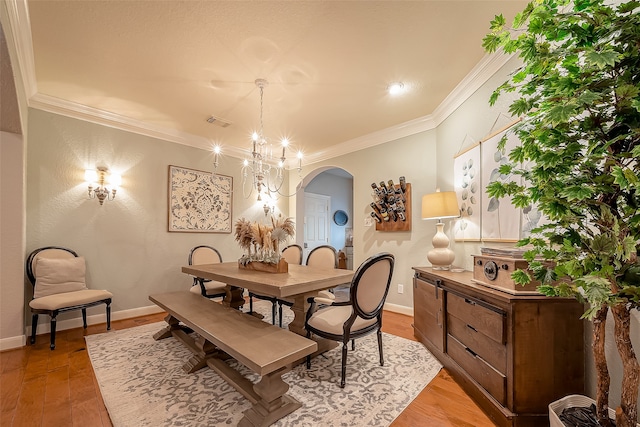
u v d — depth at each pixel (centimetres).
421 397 176
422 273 259
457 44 206
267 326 186
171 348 248
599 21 85
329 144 440
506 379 146
